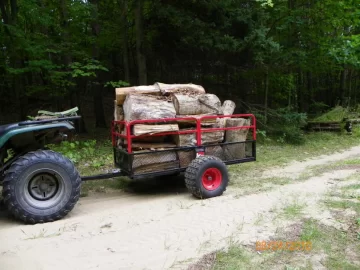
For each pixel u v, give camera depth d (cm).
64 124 436
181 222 397
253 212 421
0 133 407
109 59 1373
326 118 1348
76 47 1021
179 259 304
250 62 1034
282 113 1105
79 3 997
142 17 1012
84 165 719
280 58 1025
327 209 421
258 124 1084
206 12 947
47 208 407
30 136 454
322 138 1109
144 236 359
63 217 421
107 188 576
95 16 1065
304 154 884
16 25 880
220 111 567
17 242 349
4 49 888
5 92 1441
